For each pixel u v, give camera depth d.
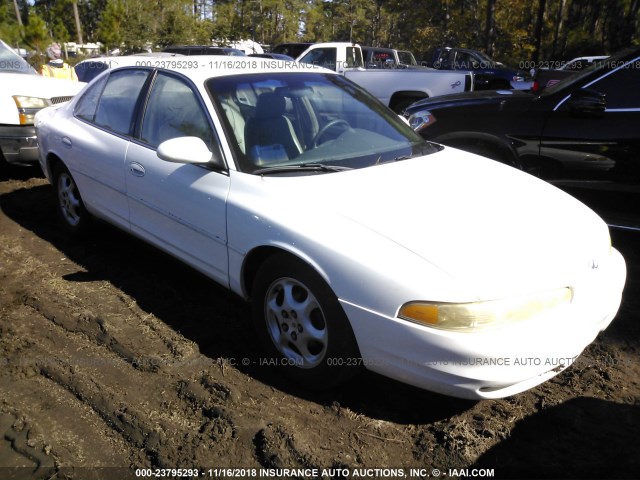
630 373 3.17
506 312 2.43
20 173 6.90
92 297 3.91
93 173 4.28
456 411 2.84
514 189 3.28
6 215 5.51
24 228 5.19
